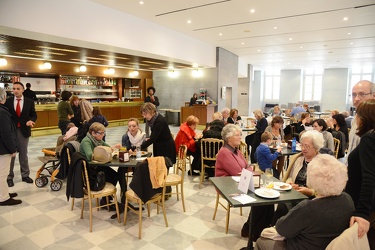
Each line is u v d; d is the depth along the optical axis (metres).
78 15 5.22
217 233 2.76
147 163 2.71
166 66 11.11
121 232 2.76
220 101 11.27
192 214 3.19
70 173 2.82
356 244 1.26
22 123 4.00
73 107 5.38
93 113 4.92
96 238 2.64
